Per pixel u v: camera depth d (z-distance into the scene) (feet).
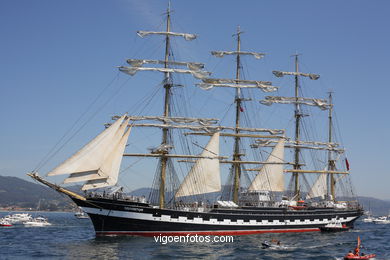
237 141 293.43
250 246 194.90
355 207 329.31
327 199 340.80
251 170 299.99
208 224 228.02
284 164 304.09
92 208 203.21
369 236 261.65
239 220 242.58
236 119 298.76
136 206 206.69
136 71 245.04
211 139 264.52
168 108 250.98
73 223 430.20
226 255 166.40
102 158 202.90
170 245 188.24
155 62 251.60
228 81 299.58
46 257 154.10
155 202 235.40
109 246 180.34
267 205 279.08
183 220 218.38
